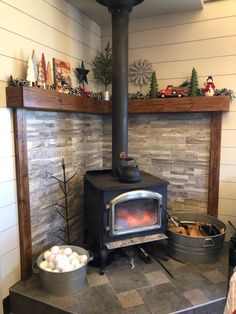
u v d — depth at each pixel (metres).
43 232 2.03
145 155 2.69
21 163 1.74
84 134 2.55
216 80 2.39
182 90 2.38
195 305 1.60
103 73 2.64
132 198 1.90
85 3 2.24
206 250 2.00
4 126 1.64
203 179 2.50
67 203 2.31
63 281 1.65
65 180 2.26
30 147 1.85
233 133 2.36
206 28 2.38
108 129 2.83
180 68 2.50
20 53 1.73
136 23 2.60
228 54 2.33
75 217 2.46
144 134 2.67
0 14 1.57
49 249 1.97
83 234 2.54
